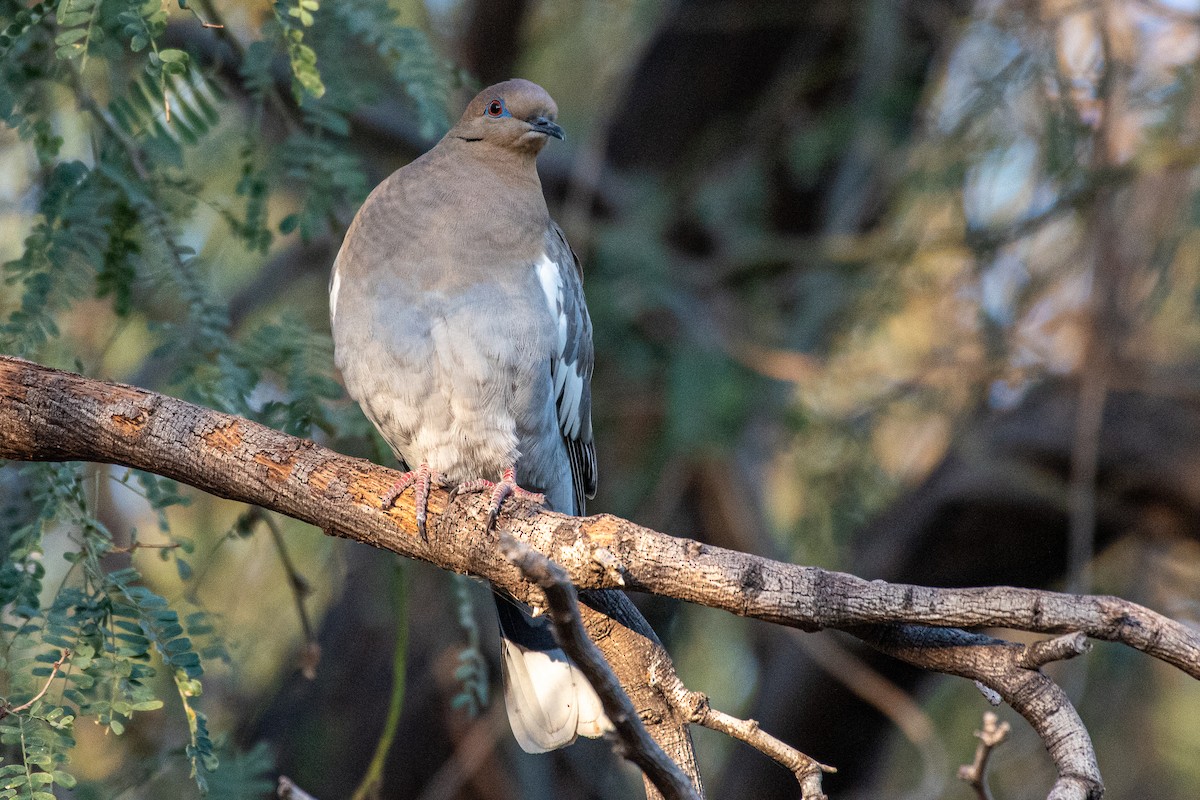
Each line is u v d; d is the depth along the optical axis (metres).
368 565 10.97
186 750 5.73
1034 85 10.70
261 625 10.90
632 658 6.02
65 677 5.47
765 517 12.11
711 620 12.99
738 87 13.20
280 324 7.22
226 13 8.88
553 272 7.88
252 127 7.18
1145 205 10.89
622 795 12.13
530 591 5.81
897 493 12.70
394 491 5.97
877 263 11.77
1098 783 4.93
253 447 5.93
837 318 11.93
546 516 5.74
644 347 11.49
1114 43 10.70
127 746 8.58
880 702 10.90
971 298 11.77
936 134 11.46
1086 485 10.62
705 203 12.17
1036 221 10.93
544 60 13.64
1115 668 11.54
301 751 11.45
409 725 11.41
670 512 12.52
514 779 11.72
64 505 6.02
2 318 7.71
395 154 11.71
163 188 7.18
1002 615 5.05
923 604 5.12
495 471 7.74
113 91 6.91
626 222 11.75
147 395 5.93
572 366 8.25
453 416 7.53
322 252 12.19
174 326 6.92
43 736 5.32
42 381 5.90
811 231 13.62
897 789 13.38
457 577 7.45
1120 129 10.82
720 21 12.83
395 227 7.64
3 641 5.89
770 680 12.80
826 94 13.25
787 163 13.20
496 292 7.51
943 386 11.58
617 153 13.10
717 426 10.75
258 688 11.35
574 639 4.23
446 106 7.30
